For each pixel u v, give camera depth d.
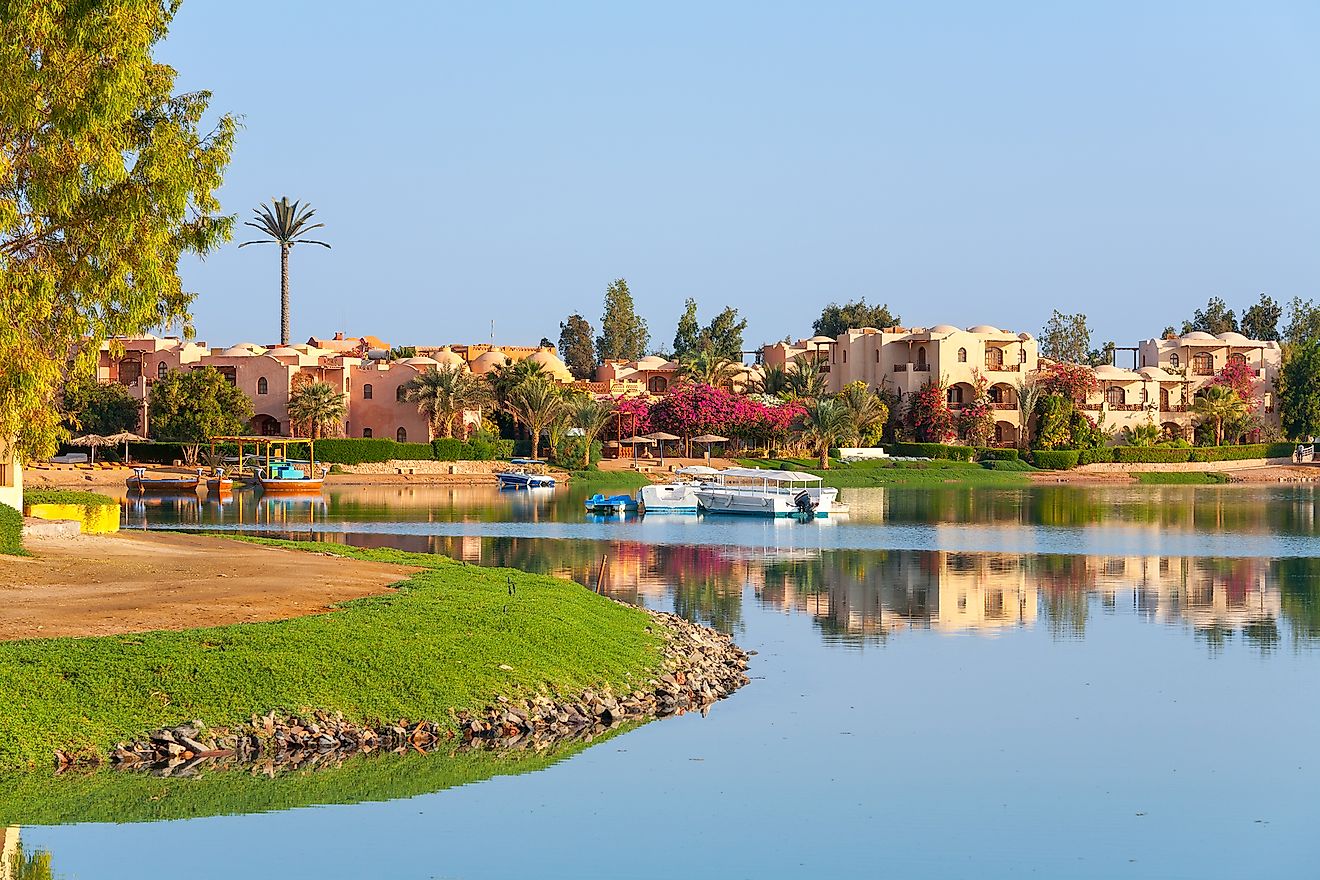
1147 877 20.39
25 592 32.16
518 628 31.23
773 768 25.73
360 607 31.30
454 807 22.89
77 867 19.83
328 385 130.50
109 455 123.19
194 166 35.75
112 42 32.72
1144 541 74.25
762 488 101.81
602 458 144.38
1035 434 153.12
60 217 34.06
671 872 20.23
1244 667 36.19
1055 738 28.42
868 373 160.38
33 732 23.48
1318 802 24.22
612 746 26.91
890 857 21.08
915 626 42.97
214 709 25.06
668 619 41.00
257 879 19.47
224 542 46.34
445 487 120.31
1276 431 169.38
